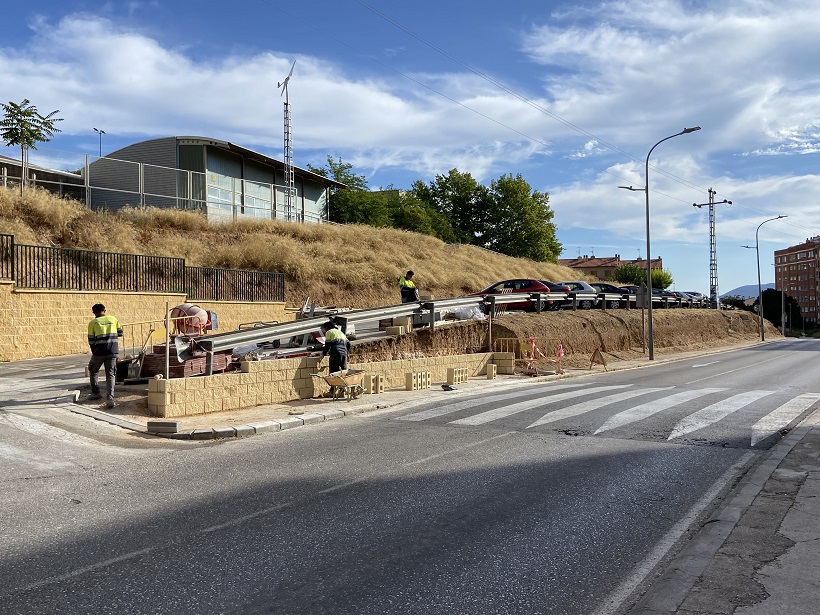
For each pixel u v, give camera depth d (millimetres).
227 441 9969
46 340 17906
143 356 13477
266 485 7176
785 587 4109
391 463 8242
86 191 28562
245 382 12977
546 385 17797
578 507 6320
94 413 11094
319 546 5207
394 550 5117
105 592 4305
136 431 10445
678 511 6234
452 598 4227
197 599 4199
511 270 51500
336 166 58594
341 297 30906
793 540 4992
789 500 6102
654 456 8633
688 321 40906
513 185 72875
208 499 6609
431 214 64000
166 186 33000
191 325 15422
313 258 32562
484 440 9758
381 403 13680
